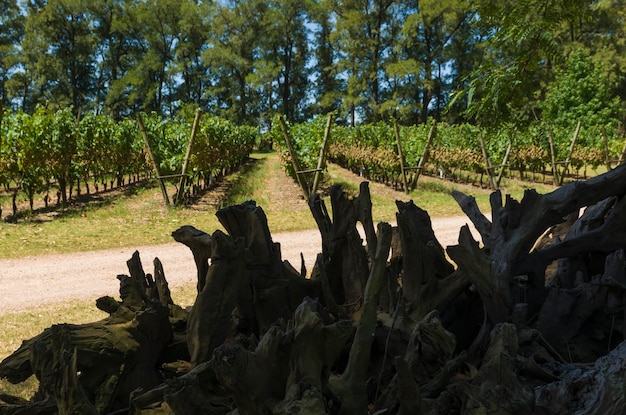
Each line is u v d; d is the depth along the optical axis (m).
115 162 17.75
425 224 2.28
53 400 1.56
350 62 53.47
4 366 1.62
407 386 1.37
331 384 1.40
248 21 61.53
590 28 37.97
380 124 21.39
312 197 2.19
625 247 2.11
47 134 13.14
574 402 1.43
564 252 2.13
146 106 60.34
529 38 3.11
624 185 1.98
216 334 1.65
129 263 2.12
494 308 1.83
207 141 17.05
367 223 2.07
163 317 1.71
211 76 64.06
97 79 63.03
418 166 19.36
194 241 1.92
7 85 59.38
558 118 31.14
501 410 1.40
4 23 63.22
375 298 1.47
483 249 2.06
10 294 7.44
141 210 14.20
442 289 1.92
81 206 14.53
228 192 17.98
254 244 1.82
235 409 1.44
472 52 46.91
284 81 64.62
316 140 16.78
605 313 2.02
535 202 2.03
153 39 59.66
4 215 13.18
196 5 61.97
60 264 9.09
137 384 1.66
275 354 1.30
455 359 1.59
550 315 2.01
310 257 9.59
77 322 6.25
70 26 57.50
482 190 20.38
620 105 36.22
